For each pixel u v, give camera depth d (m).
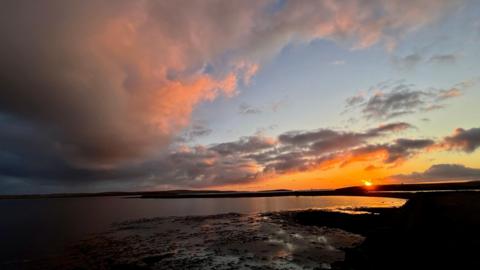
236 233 32.12
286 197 118.00
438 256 14.42
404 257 15.63
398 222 20.27
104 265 20.48
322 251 22.62
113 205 100.44
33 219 53.88
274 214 49.69
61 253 24.44
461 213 19.27
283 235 29.97
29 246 27.48
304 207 63.00
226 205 83.00
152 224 42.19
